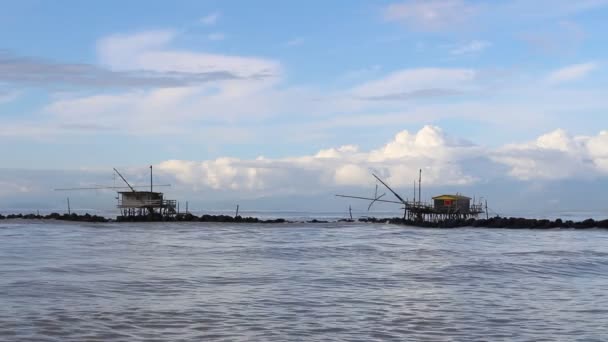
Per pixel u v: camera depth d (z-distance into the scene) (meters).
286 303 25.42
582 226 98.81
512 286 31.00
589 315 23.23
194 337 19.28
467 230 95.44
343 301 26.05
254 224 109.81
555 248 57.03
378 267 39.41
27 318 21.28
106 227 91.88
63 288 28.12
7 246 53.25
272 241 65.44
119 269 36.09
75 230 82.31
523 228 99.75
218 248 54.16
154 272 35.12
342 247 56.72
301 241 65.81
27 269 35.12
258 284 30.92
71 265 37.56
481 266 40.00
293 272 36.28
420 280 33.03
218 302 25.38
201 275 34.19
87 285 29.27
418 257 46.84
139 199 106.31
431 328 20.89
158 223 104.12
